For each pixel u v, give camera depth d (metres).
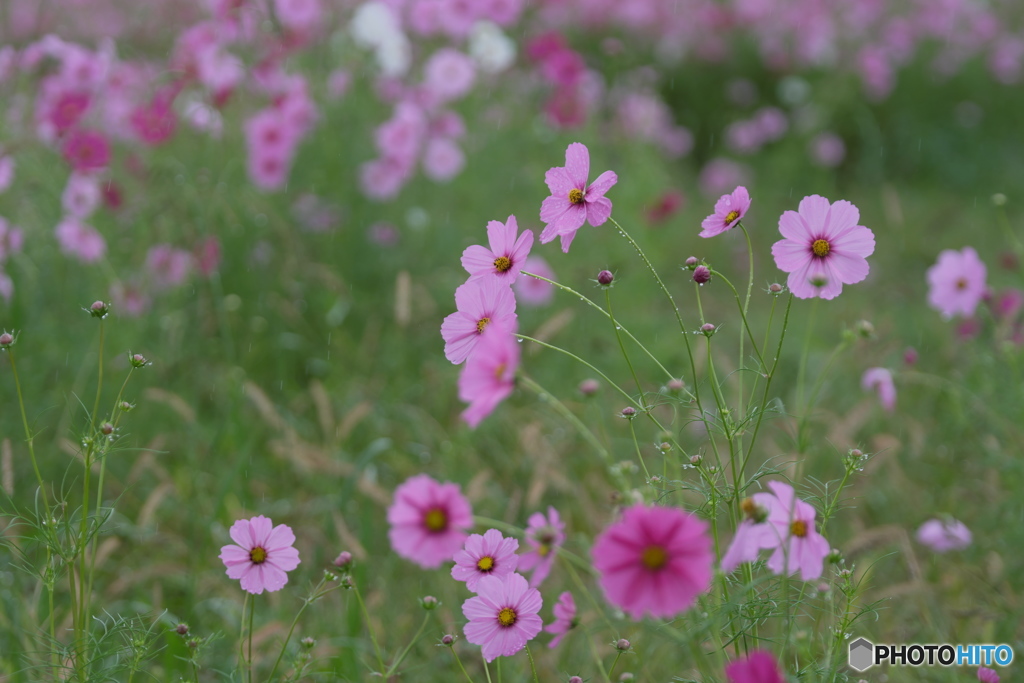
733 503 2.02
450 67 5.47
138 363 2.06
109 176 4.31
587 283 4.53
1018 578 2.70
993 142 8.25
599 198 1.82
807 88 8.37
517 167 5.51
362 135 5.23
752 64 9.21
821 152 7.62
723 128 8.62
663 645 2.39
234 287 4.28
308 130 5.08
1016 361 3.19
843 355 4.18
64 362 3.58
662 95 8.84
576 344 4.26
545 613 2.65
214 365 3.91
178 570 2.62
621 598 1.41
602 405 3.73
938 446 3.50
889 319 4.45
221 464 3.30
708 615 1.71
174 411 3.53
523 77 6.23
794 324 4.90
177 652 2.37
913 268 5.93
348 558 2.03
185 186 3.95
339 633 2.57
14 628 2.32
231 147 4.84
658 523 1.40
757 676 1.54
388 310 4.42
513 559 1.87
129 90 4.86
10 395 3.35
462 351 1.80
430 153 5.08
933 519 3.02
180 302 4.08
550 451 3.00
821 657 2.20
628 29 9.35
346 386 3.88
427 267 4.77
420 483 1.64
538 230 4.98
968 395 3.46
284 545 1.99
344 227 4.75
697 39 9.28
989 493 3.05
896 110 8.63
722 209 1.92
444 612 2.67
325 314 4.26
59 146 4.20
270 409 3.12
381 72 5.71
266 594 2.74
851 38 9.76
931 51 9.46
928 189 7.64
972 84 8.99
